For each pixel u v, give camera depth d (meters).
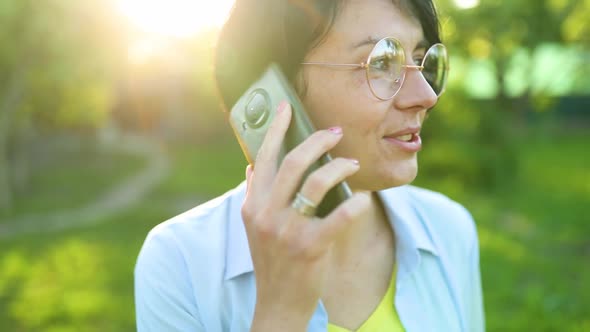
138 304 1.31
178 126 23.03
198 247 1.32
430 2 1.18
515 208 9.79
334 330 1.26
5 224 10.18
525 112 12.45
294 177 0.94
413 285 1.37
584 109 24.31
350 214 0.92
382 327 1.31
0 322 5.15
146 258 1.32
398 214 1.39
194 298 1.29
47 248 8.05
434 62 1.24
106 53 10.23
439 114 11.37
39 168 17.30
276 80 1.10
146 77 22.92
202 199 12.00
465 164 11.27
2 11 8.81
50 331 4.88
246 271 1.26
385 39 1.11
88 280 6.28
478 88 11.31
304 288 0.96
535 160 15.34
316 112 1.17
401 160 1.18
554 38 10.38
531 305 5.14
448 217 1.53
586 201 10.23
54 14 9.47
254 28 1.15
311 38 1.13
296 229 0.93
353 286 1.34
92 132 20.30
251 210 0.98
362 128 1.14
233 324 1.26
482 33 9.05
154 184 14.02
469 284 1.53
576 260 6.69
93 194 13.34
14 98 10.91
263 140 1.10
